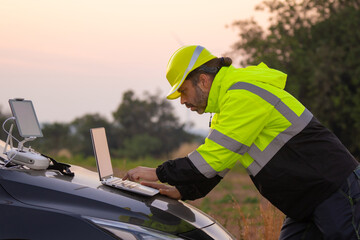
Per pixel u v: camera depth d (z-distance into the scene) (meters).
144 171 2.98
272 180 2.81
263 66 3.11
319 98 25.97
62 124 61.78
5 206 2.55
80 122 69.00
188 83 3.01
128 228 2.57
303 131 2.79
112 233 2.51
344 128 26.03
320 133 2.82
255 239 4.99
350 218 2.66
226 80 2.90
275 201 2.88
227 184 13.75
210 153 2.81
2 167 2.88
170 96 3.10
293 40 27.19
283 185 2.79
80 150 63.38
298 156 2.77
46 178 2.78
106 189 2.91
